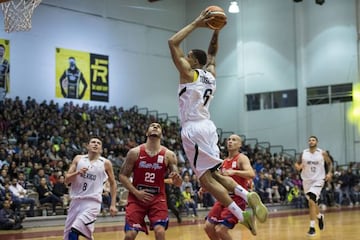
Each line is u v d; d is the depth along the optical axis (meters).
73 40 24.48
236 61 28.94
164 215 6.36
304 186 11.49
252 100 28.56
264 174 22.16
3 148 16.92
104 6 25.84
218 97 29.41
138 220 6.33
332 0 26.64
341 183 24.27
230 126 29.00
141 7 27.50
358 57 25.91
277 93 27.94
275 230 12.50
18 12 10.72
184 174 19.11
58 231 13.79
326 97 26.73
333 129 26.48
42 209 15.75
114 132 22.50
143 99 27.22
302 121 27.17
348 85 26.19
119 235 12.00
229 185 5.74
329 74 26.62
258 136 28.33
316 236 10.74
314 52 27.05
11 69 22.27
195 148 5.63
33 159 17.61
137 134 23.55
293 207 23.27
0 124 19.36
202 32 29.34
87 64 24.92
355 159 25.92
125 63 26.56
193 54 5.86
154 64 27.92
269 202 21.72
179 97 5.75
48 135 20.02
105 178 7.42
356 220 15.05
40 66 23.20
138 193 6.32
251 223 5.60
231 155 7.36
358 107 25.84
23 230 14.22
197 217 18.59
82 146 20.06
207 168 5.64
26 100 22.62
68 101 24.05
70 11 24.47
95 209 7.27
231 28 29.16
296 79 27.41
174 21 29.06
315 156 11.38
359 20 25.95
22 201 15.09
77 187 7.30
